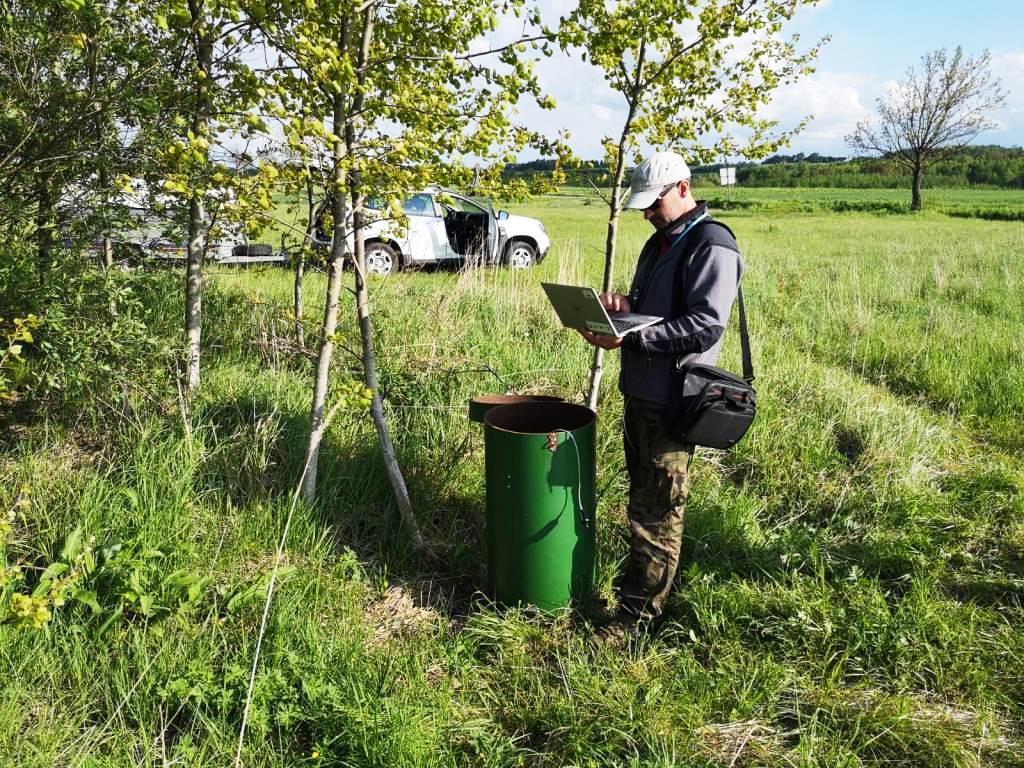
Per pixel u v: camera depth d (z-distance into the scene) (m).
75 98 3.71
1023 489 4.43
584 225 22.42
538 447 3.05
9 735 2.42
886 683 2.90
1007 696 2.80
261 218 3.33
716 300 2.88
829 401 5.49
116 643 2.79
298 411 4.53
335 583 3.33
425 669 2.92
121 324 3.95
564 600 3.25
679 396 2.95
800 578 3.49
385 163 3.03
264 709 2.56
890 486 4.45
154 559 3.19
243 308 6.40
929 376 6.49
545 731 2.66
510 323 6.77
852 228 26.81
